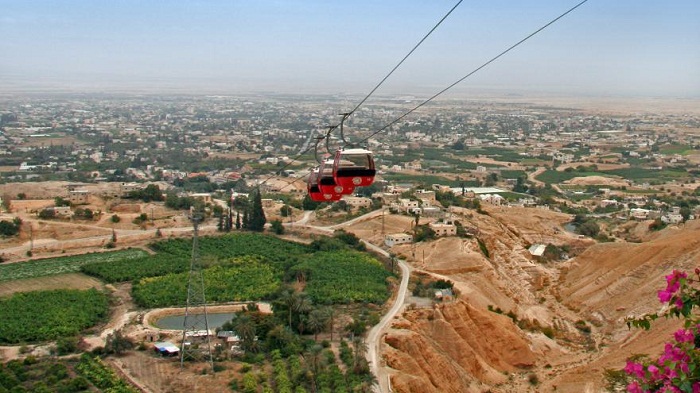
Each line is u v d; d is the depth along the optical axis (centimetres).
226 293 15588
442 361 11706
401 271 16512
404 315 13100
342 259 17412
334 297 14450
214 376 10531
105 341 12325
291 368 10694
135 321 13788
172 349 11538
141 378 10581
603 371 11206
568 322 14975
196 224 11631
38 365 11231
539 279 17800
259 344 11600
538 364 12888
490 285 15812
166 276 16925
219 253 18838
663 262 15388
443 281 15050
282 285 15712
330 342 11819
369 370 10438
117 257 18875
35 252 19500
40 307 14425
